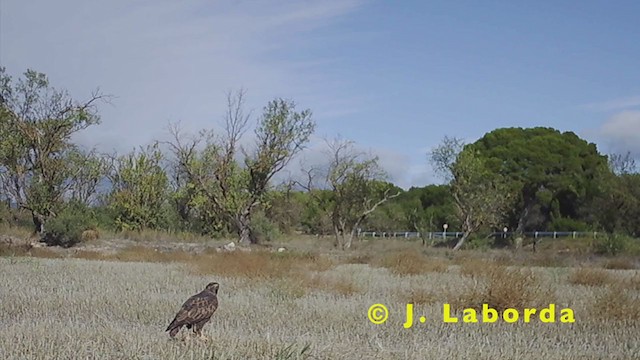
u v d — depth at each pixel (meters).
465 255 38.56
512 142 60.25
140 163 50.59
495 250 47.09
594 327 13.50
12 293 16.88
